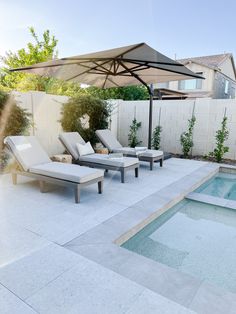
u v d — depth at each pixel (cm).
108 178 572
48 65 506
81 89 1436
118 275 232
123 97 1639
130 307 195
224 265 287
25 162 477
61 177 424
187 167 705
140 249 319
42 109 753
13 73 1520
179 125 916
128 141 1027
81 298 204
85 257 260
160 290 214
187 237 352
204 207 459
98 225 332
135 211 381
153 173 628
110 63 572
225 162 800
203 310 193
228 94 2277
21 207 390
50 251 269
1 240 289
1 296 204
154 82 756
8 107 593
